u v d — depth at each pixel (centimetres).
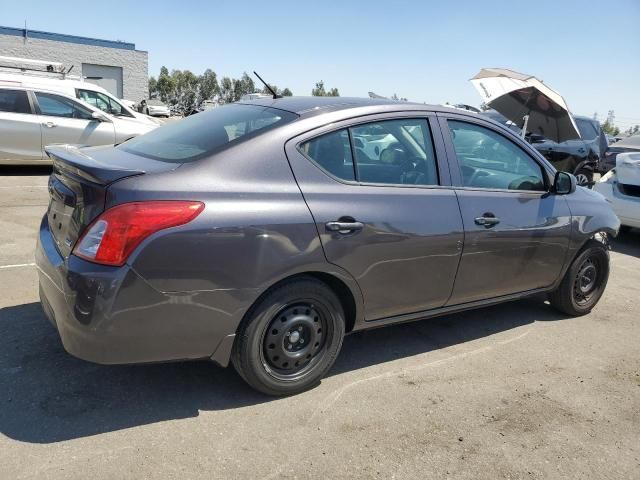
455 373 361
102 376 323
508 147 407
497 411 319
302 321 308
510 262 396
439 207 349
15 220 673
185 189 267
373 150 333
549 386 353
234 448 268
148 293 257
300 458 265
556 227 422
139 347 265
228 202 273
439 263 353
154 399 305
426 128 361
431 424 301
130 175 261
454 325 445
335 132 319
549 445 290
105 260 252
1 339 356
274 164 294
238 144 293
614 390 353
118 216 252
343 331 328
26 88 1025
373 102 352
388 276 331
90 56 3531
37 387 307
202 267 265
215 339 280
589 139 1219
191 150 298
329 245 300
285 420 294
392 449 277
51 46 3391
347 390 330
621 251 765
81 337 258
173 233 258
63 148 327
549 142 1148
